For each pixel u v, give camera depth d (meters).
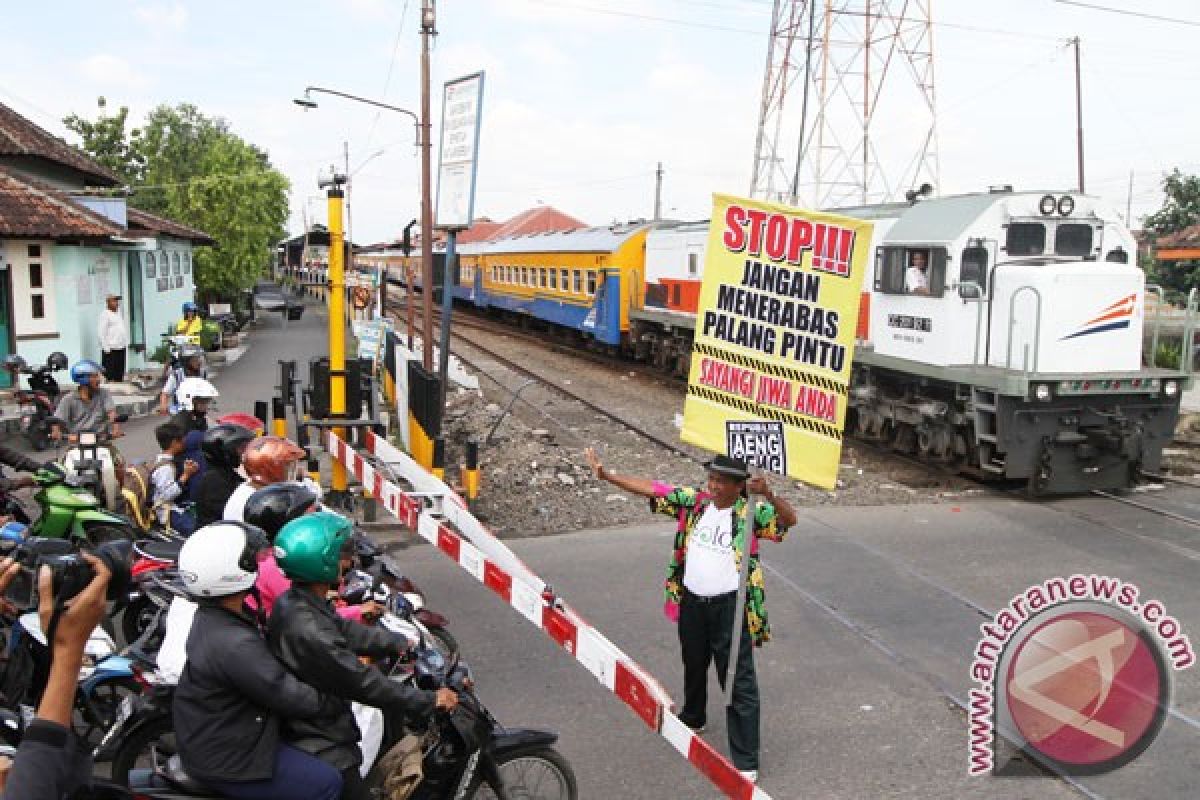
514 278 35.22
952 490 12.32
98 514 7.11
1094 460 11.88
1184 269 32.69
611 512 10.77
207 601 3.50
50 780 2.33
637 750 5.55
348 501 10.45
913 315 13.33
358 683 3.56
